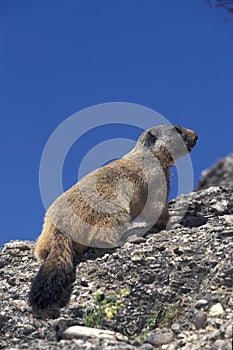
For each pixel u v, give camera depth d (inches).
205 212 886.4
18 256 797.2
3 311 657.6
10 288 708.0
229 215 863.1
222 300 632.4
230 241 728.3
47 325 642.8
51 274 691.4
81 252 761.6
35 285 681.0
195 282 679.1
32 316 657.0
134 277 694.5
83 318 645.9
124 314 649.0
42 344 582.2
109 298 664.4
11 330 637.9
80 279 703.1
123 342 580.4
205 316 614.9
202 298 647.8
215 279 661.9
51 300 669.3
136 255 727.1
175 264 702.5
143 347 563.2
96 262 732.0
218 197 927.7
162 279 688.4
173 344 575.5
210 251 716.7
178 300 661.3
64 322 625.0
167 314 645.3
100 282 697.0
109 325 634.8
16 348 577.9
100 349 543.2
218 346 540.4
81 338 587.2
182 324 618.8
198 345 555.8
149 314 652.7
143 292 674.2
